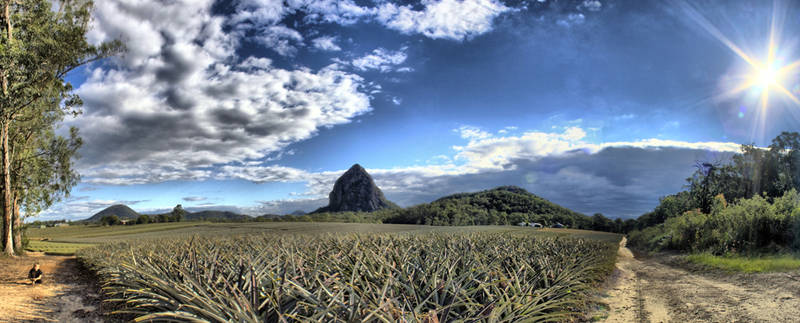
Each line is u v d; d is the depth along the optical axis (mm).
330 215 134250
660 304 7727
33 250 31234
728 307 6801
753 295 7609
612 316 6824
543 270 7262
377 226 78062
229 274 6898
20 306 8773
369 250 8570
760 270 10523
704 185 53438
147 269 8477
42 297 10094
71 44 24000
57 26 24016
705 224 22609
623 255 25281
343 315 4266
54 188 27875
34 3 23219
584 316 6840
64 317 8133
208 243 16312
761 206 18281
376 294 4871
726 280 10109
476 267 6801
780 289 7832
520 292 5305
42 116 25516
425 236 17531
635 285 10562
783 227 15547
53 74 23594
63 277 14422
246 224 92125
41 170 26969
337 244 12148
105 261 13852
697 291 8766
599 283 10523
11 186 24984
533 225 96500
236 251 12102
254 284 5270
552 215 116125
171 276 7516
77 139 28281
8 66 20922
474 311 4496
